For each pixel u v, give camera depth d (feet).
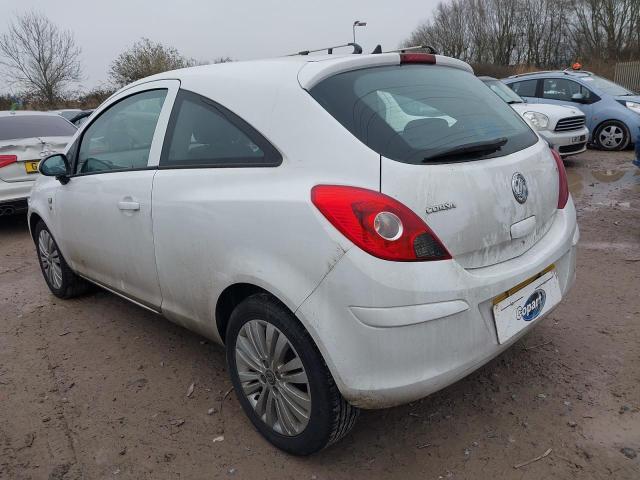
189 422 9.20
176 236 8.98
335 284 6.76
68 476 8.07
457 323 6.95
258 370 8.25
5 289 16.06
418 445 8.37
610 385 9.50
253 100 8.16
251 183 7.85
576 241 9.43
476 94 9.41
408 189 6.77
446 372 6.99
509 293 7.68
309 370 7.36
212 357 11.35
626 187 24.64
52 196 13.20
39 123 24.86
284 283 7.23
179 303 9.53
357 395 6.95
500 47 156.87
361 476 7.80
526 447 8.16
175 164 9.29
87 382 10.59
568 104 36.96
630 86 95.66
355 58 8.14
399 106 7.84
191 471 8.07
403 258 6.63
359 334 6.73
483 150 7.69
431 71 9.12
